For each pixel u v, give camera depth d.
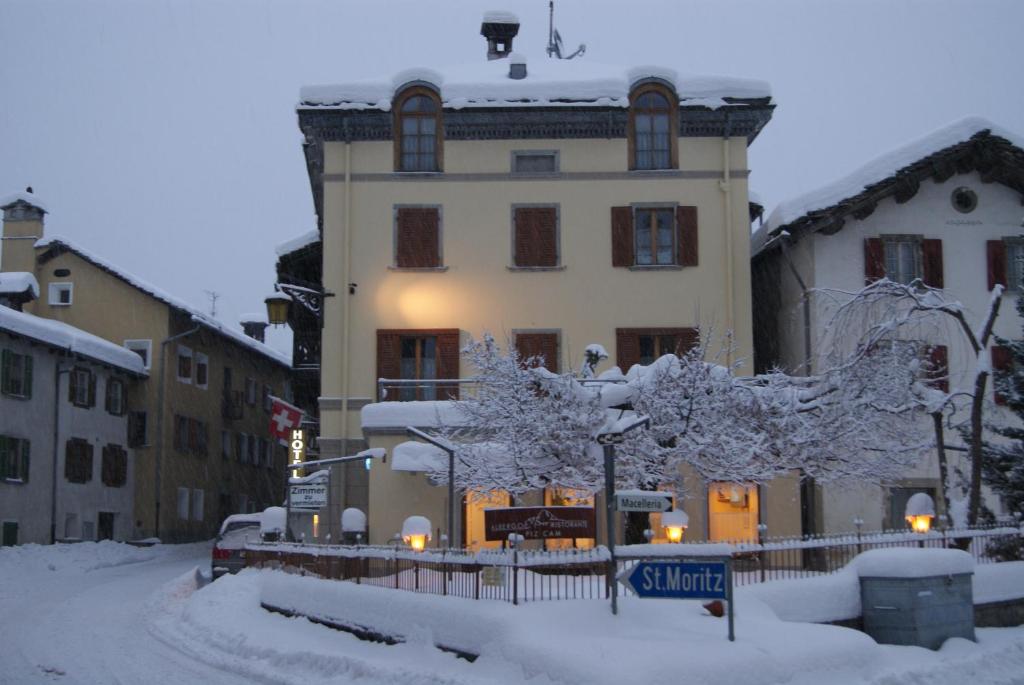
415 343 30.45
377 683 13.17
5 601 24.56
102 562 34.75
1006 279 30.33
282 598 19.39
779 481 27.09
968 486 24.53
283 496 59.97
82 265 45.38
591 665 11.27
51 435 37.56
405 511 26.59
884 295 22.97
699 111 30.69
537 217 30.67
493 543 25.72
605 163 30.83
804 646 12.50
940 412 23.09
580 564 13.84
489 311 30.38
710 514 27.41
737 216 30.62
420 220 30.64
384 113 30.58
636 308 30.39
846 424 22.48
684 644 11.92
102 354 40.75
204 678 14.11
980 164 30.28
